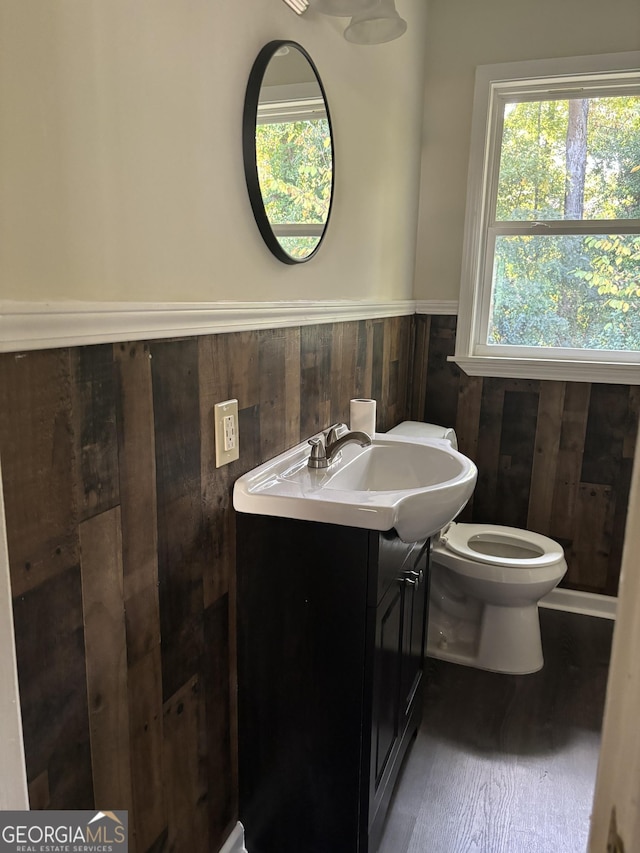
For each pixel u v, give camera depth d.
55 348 0.83
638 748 0.37
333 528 1.29
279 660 1.40
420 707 1.95
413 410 2.86
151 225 1.02
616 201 2.49
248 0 1.25
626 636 0.39
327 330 1.81
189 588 1.22
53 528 0.86
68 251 0.86
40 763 0.88
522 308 2.67
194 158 1.12
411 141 2.49
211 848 1.41
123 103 0.94
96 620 0.97
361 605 1.30
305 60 1.50
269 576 1.37
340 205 1.83
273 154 1.37
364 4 1.37
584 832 1.58
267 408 1.48
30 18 0.76
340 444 1.58
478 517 2.82
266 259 1.42
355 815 1.39
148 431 1.05
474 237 2.61
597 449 2.58
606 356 2.56
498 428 2.72
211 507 1.28
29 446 0.81
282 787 1.46
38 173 0.80
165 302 1.05
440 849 1.53
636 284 2.50
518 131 2.57
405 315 2.64
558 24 2.37
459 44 2.52
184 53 1.07
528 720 1.99
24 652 0.83
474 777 1.75
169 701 1.19
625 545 0.40
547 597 2.72
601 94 2.44
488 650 2.25
